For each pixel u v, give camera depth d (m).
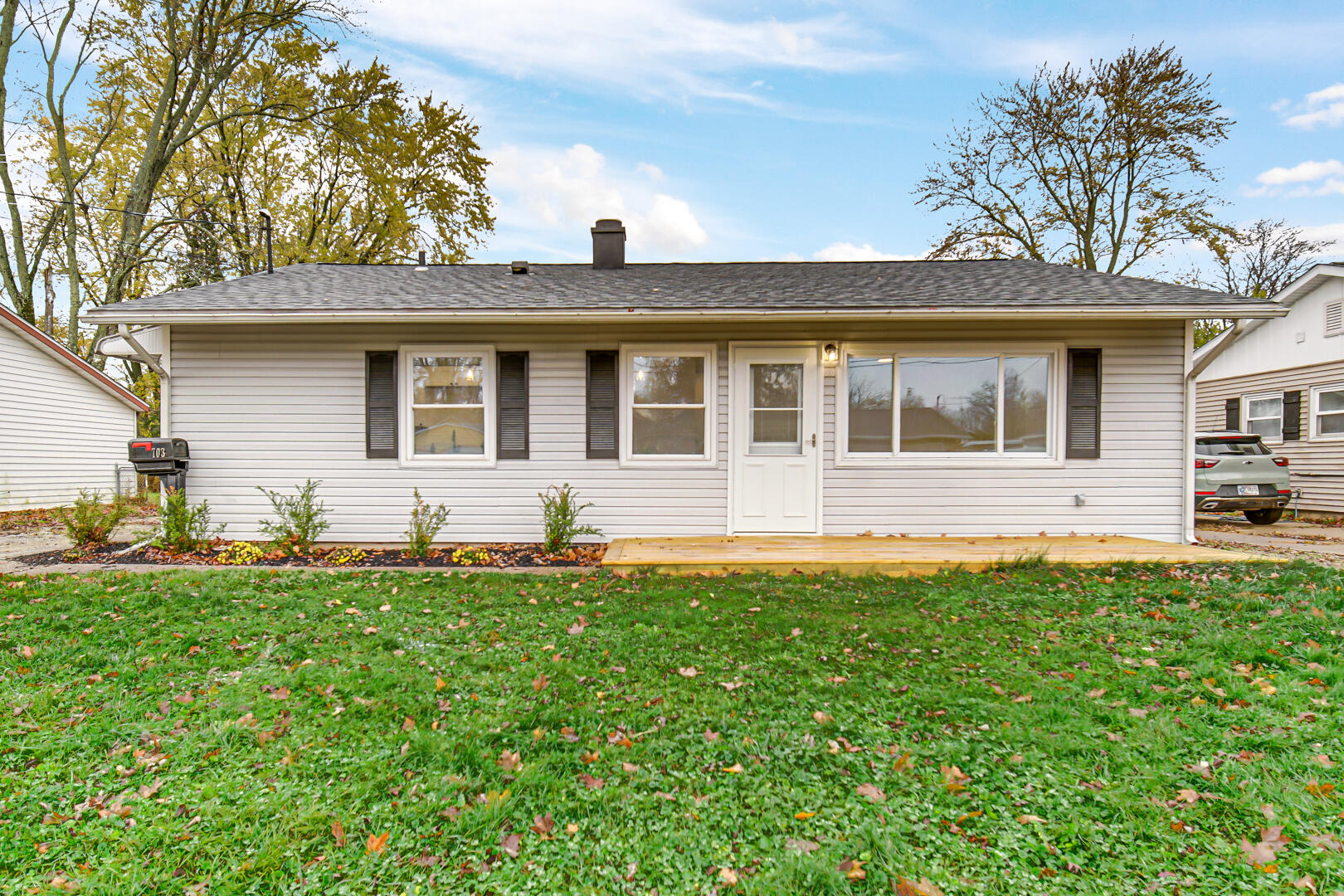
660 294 8.07
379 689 3.44
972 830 2.26
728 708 3.23
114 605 4.93
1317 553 7.71
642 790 2.51
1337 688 3.26
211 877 2.02
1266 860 2.08
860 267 10.27
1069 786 2.52
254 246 19.30
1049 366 7.89
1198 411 16.39
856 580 6.00
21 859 2.09
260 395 7.91
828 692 3.43
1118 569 6.18
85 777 2.58
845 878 2.00
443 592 5.52
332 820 2.29
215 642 4.14
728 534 7.96
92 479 14.86
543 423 7.97
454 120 20.38
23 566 6.70
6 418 12.57
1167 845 2.16
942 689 3.45
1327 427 12.86
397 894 1.95
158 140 16.11
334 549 7.55
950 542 7.51
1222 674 3.52
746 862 2.10
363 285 8.76
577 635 4.37
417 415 8.05
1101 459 7.86
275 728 2.99
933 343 7.87
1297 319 13.51
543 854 2.13
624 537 7.98
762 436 8.00
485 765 2.65
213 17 16.00
